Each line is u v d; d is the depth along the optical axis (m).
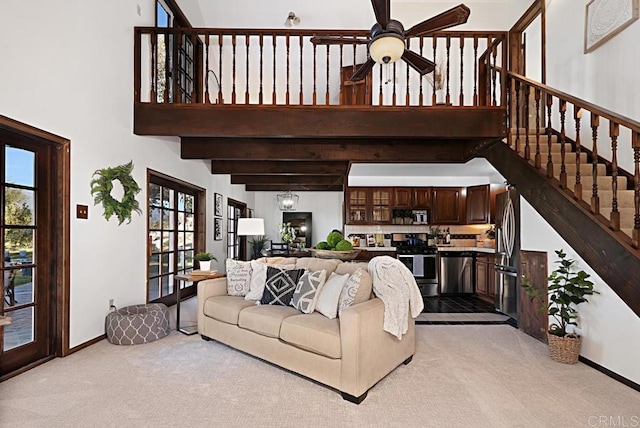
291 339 2.82
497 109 4.06
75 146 3.32
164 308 3.98
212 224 6.86
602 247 2.86
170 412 2.30
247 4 6.36
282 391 2.60
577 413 2.31
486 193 7.09
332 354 2.56
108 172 3.68
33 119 2.87
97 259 3.62
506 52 4.05
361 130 4.06
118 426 2.14
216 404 2.41
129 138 4.08
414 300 3.23
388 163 5.18
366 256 7.12
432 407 2.38
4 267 2.82
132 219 4.18
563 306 3.28
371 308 2.65
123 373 2.88
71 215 3.28
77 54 3.33
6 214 2.84
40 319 3.11
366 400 2.48
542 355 3.36
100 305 3.66
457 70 6.86
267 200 11.12
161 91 5.12
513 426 2.16
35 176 3.08
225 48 7.01
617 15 3.85
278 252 8.60
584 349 3.17
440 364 3.13
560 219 3.35
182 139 5.10
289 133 4.06
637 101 3.63
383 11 2.79
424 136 4.07
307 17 6.58
